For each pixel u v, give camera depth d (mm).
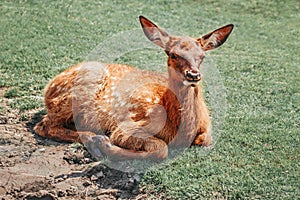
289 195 9328
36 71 15328
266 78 16031
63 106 11305
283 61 18250
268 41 21078
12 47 17344
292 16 24781
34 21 20438
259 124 12172
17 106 12797
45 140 11375
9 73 15117
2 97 13438
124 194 9461
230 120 12320
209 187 9469
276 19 24312
